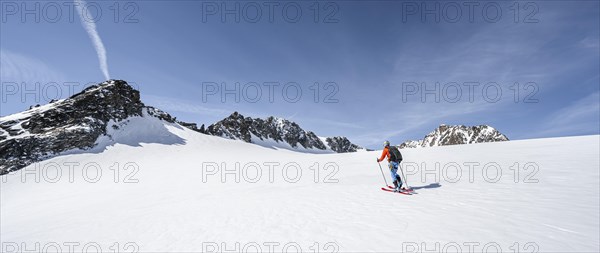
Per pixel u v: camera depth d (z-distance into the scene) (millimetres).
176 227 7629
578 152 13914
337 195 9789
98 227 8609
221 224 7441
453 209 6836
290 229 6445
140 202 13023
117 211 11086
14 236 8945
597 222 5379
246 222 7383
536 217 5848
